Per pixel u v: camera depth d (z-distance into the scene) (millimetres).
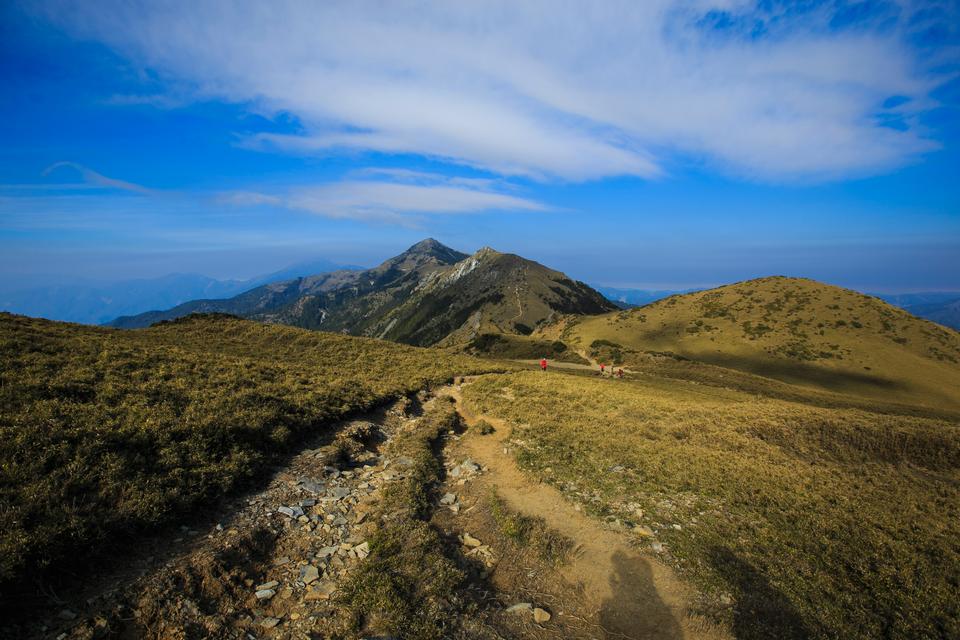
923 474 18844
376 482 14547
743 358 103188
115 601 7676
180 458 12445
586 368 74812
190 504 10875
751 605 9086
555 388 30453
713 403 29844
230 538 10156
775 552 11031
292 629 7793
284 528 11141
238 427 15188
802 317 116312
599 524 12414
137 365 19625
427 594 8852
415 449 17734
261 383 20797
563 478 15531
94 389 15758
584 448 18562
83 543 8570
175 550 9469
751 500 13953
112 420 13359
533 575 10258
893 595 9562
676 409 25828
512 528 11977
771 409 25891
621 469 16344
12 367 16250
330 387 23141
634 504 13570
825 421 22516
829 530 12156
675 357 79750
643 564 10555
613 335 125562
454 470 16453
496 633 8125
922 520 13273
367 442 18719
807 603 9188
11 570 7383
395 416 23219
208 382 19188
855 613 8930
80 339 22719
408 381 30672
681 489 14672
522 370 44188
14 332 21141
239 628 7734
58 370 16969
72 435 11906
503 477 15844
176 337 36125
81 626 7062
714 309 129875
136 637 7195
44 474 10242
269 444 15445
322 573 9500
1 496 9109
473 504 13711
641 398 29328
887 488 16188
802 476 16188
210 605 8156
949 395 83438
